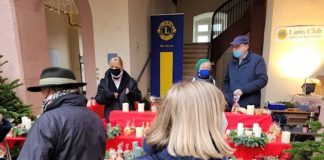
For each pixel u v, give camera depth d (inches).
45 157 35.4
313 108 117.6
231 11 287.1
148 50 228.1
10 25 83.8
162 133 24.0
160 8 280.2
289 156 67.4
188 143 21.6
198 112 22.8
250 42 182.5
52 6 222.5
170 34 211.2
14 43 84.8
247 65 86.8
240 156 71.4
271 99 148.6
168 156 22.2
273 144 69.4
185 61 289.9
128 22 173.2
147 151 24.4
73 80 43.4
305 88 128.5
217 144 22.4
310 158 55.9
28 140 36.5
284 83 144.8
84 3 171.9
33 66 91.0
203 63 83.1
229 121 79.5
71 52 287.1
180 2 364.2
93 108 103.7
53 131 36.6
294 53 140.1
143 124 84.0
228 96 91.4
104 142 43.9
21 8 85.4
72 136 37.8
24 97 88.2
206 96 23.6
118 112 88.1
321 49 135.1
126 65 179.0
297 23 137.6
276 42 143.7
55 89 42.1
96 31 180.1
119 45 177.8
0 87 77.4
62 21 267.6
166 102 24.7
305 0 134.2
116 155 72.2
